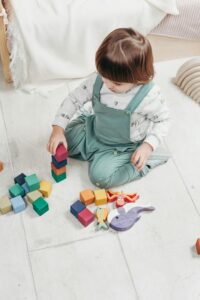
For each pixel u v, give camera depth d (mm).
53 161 1321
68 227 1287
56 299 1155
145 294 1173
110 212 1298
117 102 1230
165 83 1715
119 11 1549
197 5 1606
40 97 1635
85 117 1457
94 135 1404
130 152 1393
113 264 1222
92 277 1196
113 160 1364
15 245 1244
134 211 1307
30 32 1494
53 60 1601
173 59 1791
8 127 1531
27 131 1525
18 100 1617
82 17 1519
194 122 1594
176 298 1168
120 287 1183
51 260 1222
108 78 1119
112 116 1265
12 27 1489
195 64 1607
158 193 1382
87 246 1252
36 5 1497
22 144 1485
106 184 1353
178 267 1225
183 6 1604
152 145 1285
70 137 1420
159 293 1177
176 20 1644
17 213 1303
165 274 1210
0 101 1608
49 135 1519
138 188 1390
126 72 1084
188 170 1449
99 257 1233
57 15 1494
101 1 1540
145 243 1267
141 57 1081
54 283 1182
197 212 1346
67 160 1447
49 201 1340
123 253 1244
